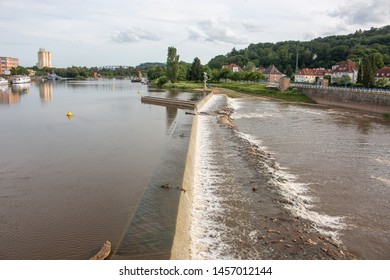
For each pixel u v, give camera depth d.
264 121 58.47
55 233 16.75
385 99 72.94
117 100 89.75
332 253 17.00
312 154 36.09
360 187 26.73
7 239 16.25
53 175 25.52
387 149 39.25
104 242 15.82
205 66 175.12
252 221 19.89
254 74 160.62
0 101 83.38
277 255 16.64
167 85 155.12
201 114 61.12
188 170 25.89
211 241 17.80
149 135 40.31
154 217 17.62
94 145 34.91
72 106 73.19
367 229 20.03
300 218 20.61
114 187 23.03
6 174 25.75
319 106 87.69
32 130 43.56
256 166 30.09
